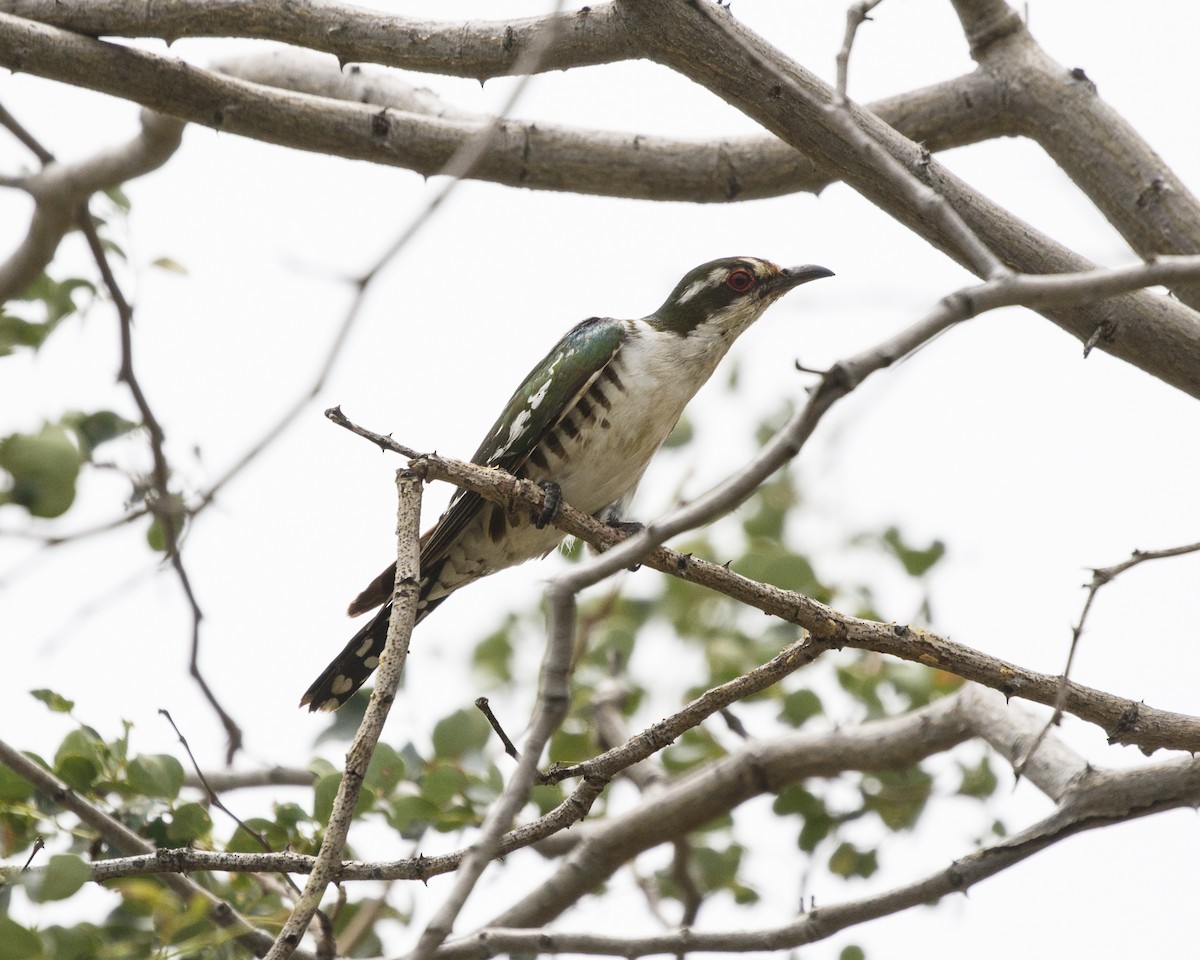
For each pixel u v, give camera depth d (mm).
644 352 12531
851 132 7566
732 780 12609
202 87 11172
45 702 10516
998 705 11836
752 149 12375
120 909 10305
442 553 12070
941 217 7230
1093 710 8812
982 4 11406
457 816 11195
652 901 13258
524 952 10195
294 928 6941
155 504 11633
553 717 6051
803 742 12672
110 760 10547
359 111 11633
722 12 9648
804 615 8727
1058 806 10125
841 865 13461
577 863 12438
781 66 9617
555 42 10156
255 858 8812
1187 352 9781
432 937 5992
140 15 10844
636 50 9930
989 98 11359
